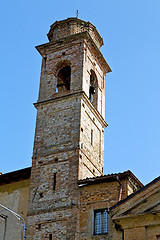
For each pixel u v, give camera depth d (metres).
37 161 34.84
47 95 38.38
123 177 30.53
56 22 43.34
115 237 25.50
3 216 33.44
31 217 32.03
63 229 30.39
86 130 36.00
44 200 32.44
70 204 31.23
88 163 34.72
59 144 34.81
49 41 43.56
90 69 40.03
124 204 25.45
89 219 30.11
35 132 36.59
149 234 24.36
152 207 24.75
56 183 32.84
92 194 31.11
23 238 29.66
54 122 36.34
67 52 40.09
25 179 36.31
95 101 40.31
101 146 38.03
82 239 29.48
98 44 43.88
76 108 36.12
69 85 41.84
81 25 42.88
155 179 25.22
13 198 35.69
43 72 40.22
